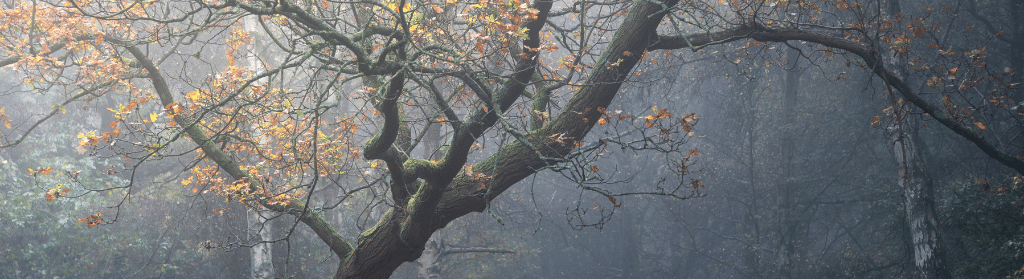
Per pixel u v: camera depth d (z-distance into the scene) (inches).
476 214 945.5
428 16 265.9
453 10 283.4
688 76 899.4
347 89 783.1
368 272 298.4
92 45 303.3
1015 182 518.9
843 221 943.7
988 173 677.3
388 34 235.8
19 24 281.1
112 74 297.1
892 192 732.7
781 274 856.9
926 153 698.8
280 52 652.1
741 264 1104.8
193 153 836.0
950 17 579.2
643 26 272.2
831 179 871.1
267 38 657.0
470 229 938.1
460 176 290.2
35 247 754.2
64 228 781.3
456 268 946.1
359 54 215.2
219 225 717.9
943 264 530.0
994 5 736.3
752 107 949.2
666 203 1084.5
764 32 285.3
